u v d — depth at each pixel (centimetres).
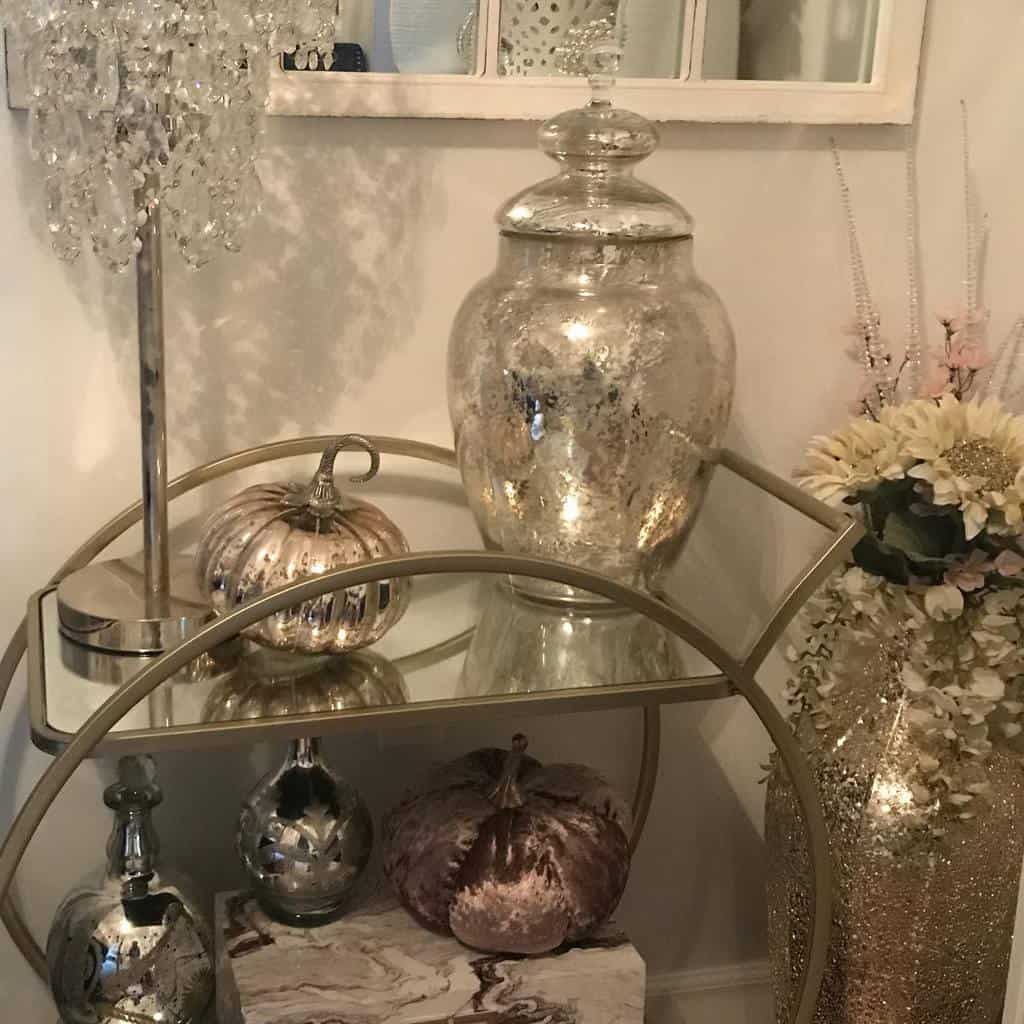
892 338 130
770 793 122
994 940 114
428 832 104
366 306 114
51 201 80
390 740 124
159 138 74
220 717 83
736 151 120
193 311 109
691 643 85
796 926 118
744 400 127
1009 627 105
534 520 100
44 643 94
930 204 127
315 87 105
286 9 80
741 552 127
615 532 99
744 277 124
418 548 120
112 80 73
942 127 125
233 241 84
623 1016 104
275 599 76
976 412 108
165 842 121
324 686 89
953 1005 115
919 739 109
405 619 102
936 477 103
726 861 140
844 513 98
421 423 118
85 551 107
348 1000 98
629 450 96
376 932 106
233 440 113
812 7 118
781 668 135
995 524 103
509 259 99
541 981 101
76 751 76
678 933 141
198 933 106
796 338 127
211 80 75
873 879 110
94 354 108
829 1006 117
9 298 104
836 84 120
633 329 95
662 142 117
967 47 124
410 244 113
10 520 109
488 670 92
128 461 111
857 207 125
